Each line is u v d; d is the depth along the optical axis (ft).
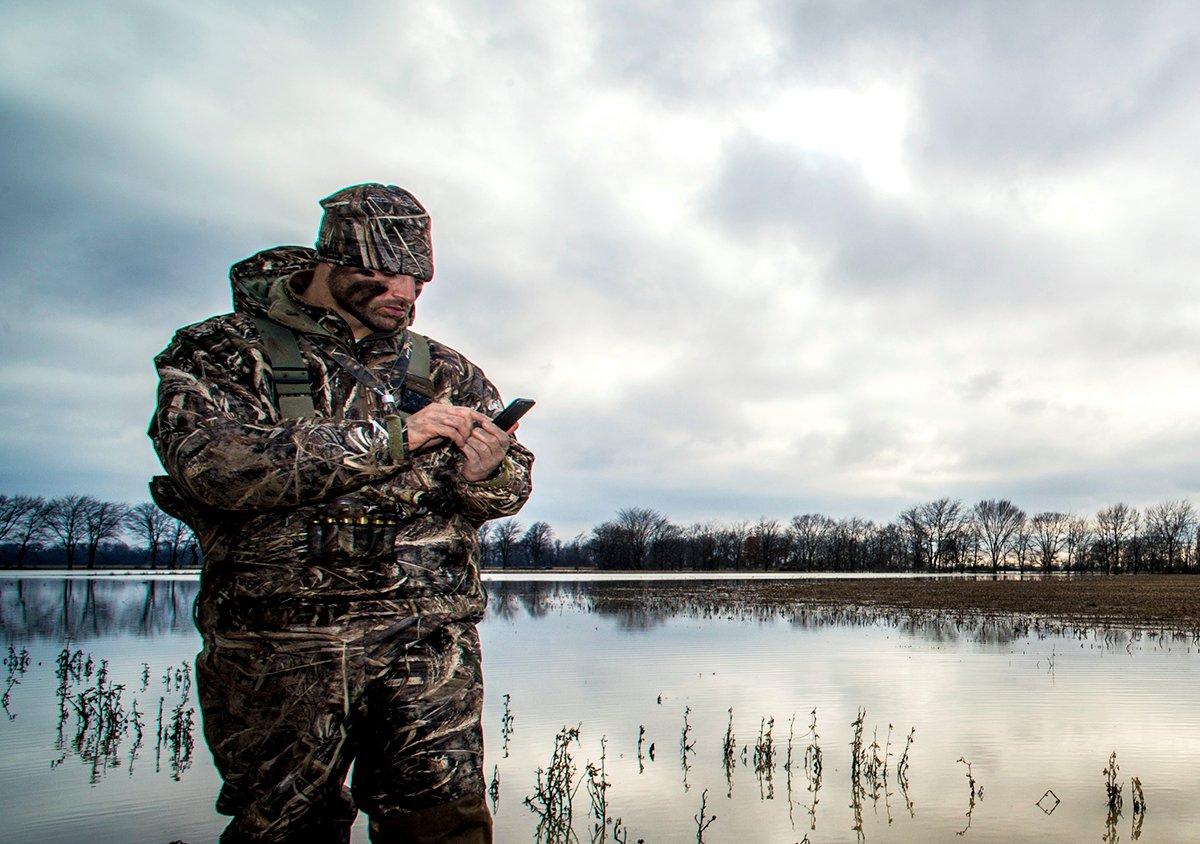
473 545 9.32
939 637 66.90
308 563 8.08
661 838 21.30
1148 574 417.90
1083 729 33.22
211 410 7.95
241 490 7.53
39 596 130.00
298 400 8.43
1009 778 26.37
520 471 9.32
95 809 23.21
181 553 418.72
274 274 8.93
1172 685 43.16
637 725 33.40
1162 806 23.89
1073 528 482.28
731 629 73.10
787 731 32.50
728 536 490.08
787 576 320.91
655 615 89.66
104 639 65.16
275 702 8.05
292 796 8.05
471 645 8.95
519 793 24.94
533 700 38.40
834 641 63.36
